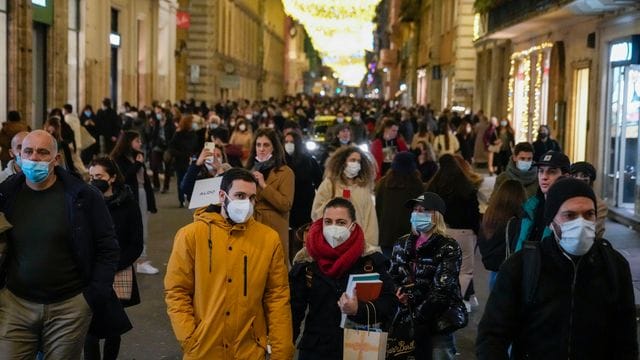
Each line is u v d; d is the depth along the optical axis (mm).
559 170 6902
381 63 92188
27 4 24328
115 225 7809
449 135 21984
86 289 6293
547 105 26938
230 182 5590
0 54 23297
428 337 7000
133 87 38781
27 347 6250
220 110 38875
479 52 40156
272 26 100812
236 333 5559
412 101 65625
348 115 37438
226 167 9578
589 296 4504
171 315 5598
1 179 8664
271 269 5707
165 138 26656
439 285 6883
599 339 4520
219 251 5574
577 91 23797
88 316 6332
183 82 55188
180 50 53000
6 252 6172
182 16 48812
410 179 10039
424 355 7000
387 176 10133
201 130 21094
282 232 9219
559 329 4520
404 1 67062
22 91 24359
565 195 4480
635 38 18812
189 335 5523
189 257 5613
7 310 6203
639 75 18656
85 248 6266
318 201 9195
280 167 9336
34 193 6262
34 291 6160
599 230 7500
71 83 30141
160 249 14484
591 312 4496
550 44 26656
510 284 4648
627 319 4527
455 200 10180
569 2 20297
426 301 6879
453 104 44469
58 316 6227
